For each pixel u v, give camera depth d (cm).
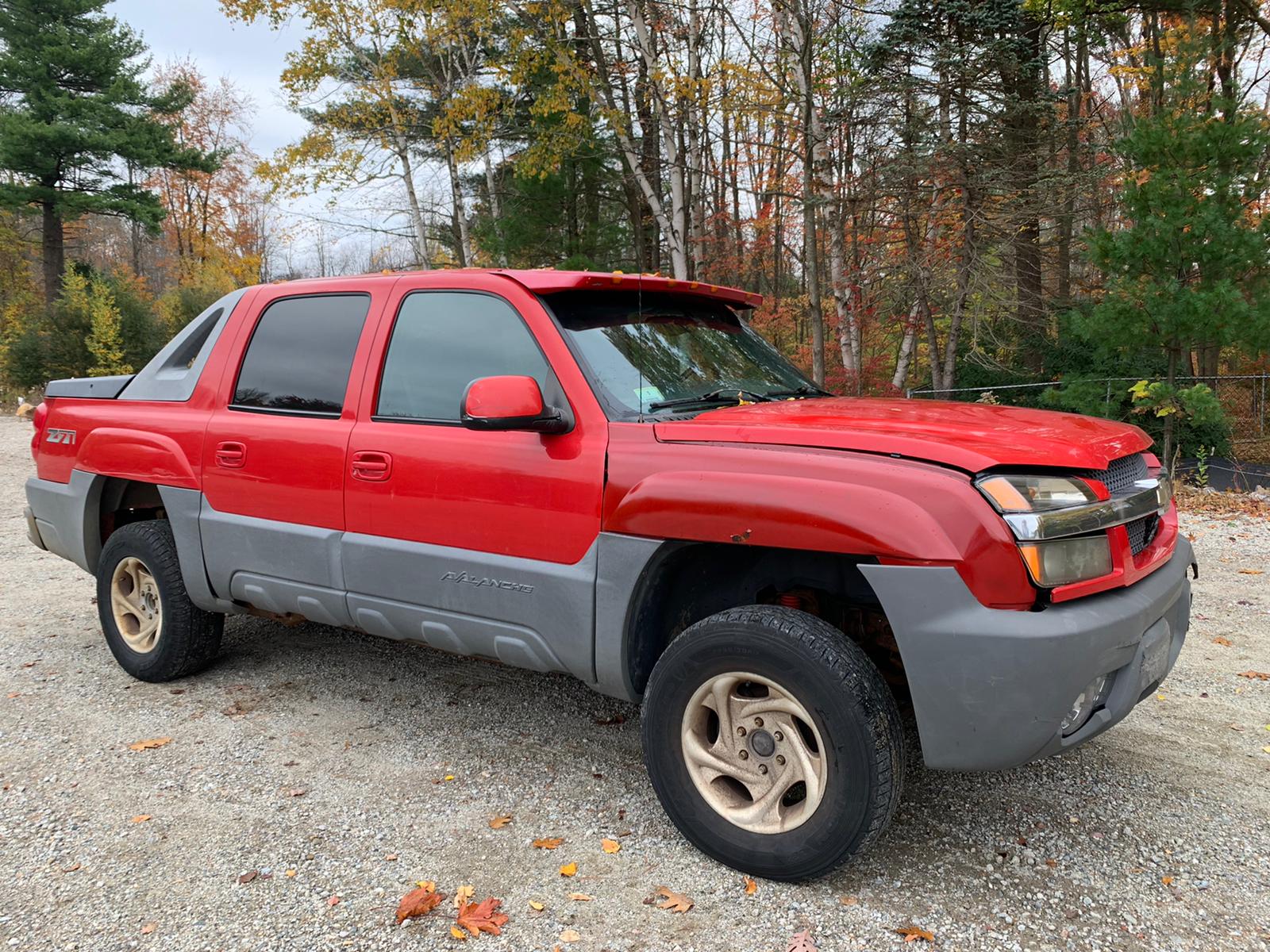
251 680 429
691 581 301
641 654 287
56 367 2431
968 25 1330
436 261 2541
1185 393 982
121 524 467
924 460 237
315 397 359
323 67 1812
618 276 316
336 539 343
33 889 254
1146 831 283
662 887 253
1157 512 282
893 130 1404
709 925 236
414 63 1972
